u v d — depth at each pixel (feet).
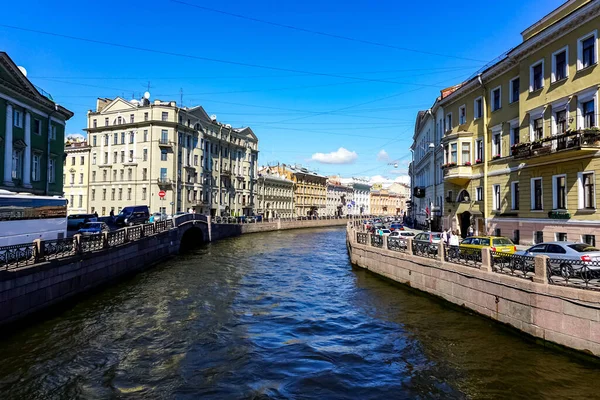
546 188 65.10
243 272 76.02
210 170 209.67
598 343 28.81
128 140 182.29
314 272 76.43
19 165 92.02
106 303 49.98
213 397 26.43
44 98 98.58
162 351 34.63
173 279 67.36
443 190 108.37
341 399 26.16
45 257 44.91
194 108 196.03
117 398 26.32
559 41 62.49
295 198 307.58
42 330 38.93
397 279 60.59
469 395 26.20
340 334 39.19
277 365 31.68
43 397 26.35
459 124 96.94
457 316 43.11
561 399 25.16
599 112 55.26
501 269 39.37
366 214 389.39
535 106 67.15
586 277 30.91
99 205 188.14
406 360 32.37
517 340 34.83
